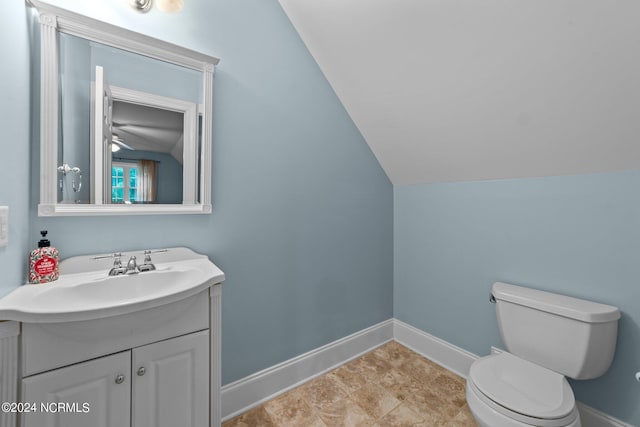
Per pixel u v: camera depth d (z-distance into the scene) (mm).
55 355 779
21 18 913
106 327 823
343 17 1479
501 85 1297
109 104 1142
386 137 1986
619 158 1233
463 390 1718
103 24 1084
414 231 2203
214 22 1396
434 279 2066
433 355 2053
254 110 1539
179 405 982
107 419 853
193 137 1328
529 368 1299
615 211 1280
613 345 1219
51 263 979
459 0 1141
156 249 1259
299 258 1761
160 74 1246
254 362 1587
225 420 1467
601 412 1322
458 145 1690
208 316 1050
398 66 1521
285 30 1654
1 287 819
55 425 783
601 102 1119
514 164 1567
